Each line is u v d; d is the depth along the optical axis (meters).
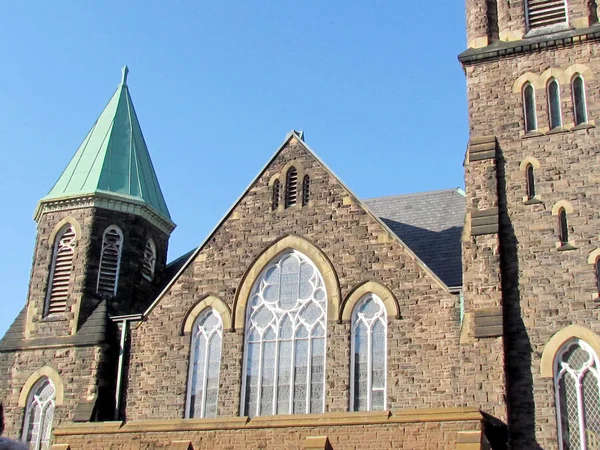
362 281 30.89
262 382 31.11
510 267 28.58
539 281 28.06
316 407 29.95
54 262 37.66
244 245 33.47
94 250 37.31
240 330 32.06
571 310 27.31
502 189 29.94
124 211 38.62
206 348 32.50
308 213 32.88
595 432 25.75
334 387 29.73
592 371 26.44
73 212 38.31
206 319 33.03
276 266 32.78
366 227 31.70
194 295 33.38
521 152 30.31
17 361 35.34
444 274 31.75
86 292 36.34
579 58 31.02
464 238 29.38
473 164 30.45
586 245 28.09
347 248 31.67
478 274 28.44
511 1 32.97
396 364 29.22
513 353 27.28
